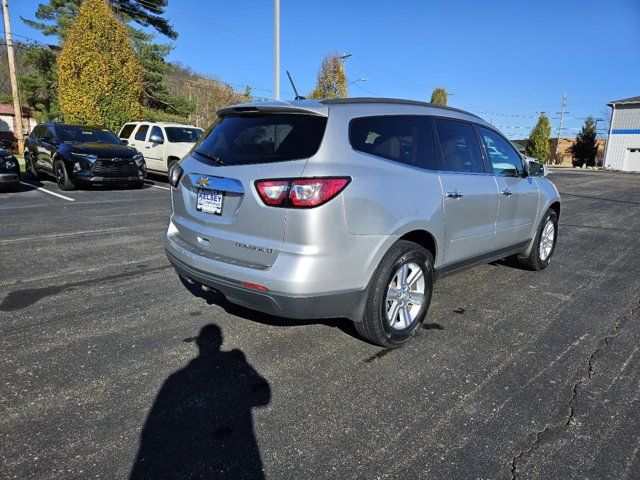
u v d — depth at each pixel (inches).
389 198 122.9
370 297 124.5
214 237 125.5
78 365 120.8
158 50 1162.6
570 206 489.1
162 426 97.3
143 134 585.9
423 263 137.3
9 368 118.4
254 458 88.5
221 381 115.0
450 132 154.9
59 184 462.0
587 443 94.4
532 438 95.9
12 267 203.0
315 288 111.1
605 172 1493.6
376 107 132.9
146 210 356.2
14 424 96.5
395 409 105.0
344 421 100.3
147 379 115.0
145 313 155.6
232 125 134.3
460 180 150.3
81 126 507.8
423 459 89.1
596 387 115.9
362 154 121.6
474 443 94.0
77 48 684.1
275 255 112.5
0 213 328.8
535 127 1870.1
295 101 129.0
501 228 177.0
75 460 86.8
